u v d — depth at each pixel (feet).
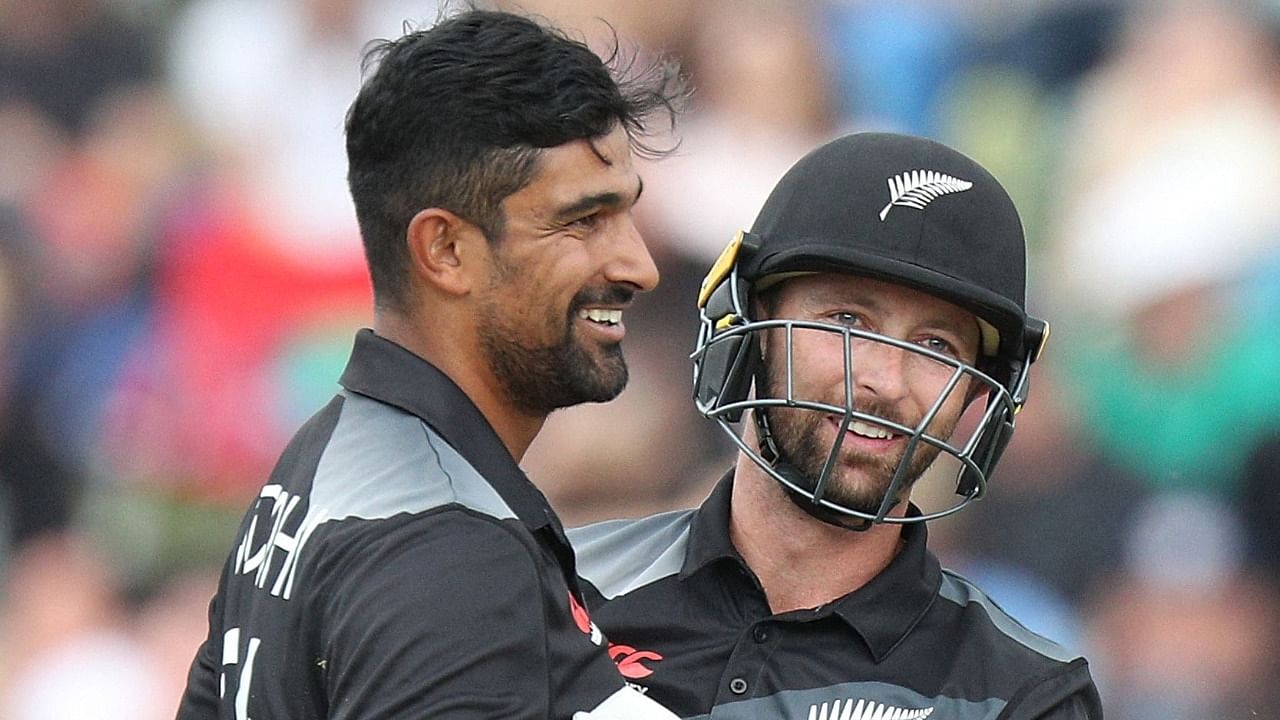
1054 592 74.43
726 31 86.12
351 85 90.38
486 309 29.73
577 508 72.54
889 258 32.37
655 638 34.83
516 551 27.86
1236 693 73.26
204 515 84.69
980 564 74.59
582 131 29.50
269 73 91.76
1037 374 79.30
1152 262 80.23
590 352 30.19
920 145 33.58
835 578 34.42
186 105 93.20
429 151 29.43
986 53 89.76
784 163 84.69
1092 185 84.38
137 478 85.20
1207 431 76.54
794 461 33.24
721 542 34.94
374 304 30.91
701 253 81.51
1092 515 75.10
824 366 32.76
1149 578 74.69
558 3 83.46
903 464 32.37
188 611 82.38
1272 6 85.25
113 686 80.28
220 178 89.71
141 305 87.51
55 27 94.79
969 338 33.30
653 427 74.69
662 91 37.65
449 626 26.73
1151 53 86.07
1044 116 87.61
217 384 85.46
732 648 34.37
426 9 91.91
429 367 29.84
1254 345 77.46
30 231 89.71
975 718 33.09
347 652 26.99
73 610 82.48
